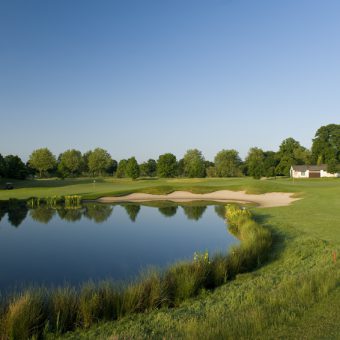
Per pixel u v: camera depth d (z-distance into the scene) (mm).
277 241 16141
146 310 8570
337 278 8445
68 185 69062
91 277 12594
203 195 48094
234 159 115062
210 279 10656
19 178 90562
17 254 16422
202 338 5773
